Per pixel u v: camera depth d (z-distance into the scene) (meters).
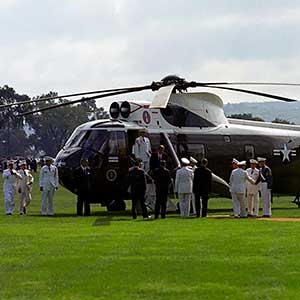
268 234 36.34
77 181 51.75
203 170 48.84
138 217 49.12
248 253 29.42
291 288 22.38
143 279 23.91
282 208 62.53
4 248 31.34
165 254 29.27
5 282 23.61
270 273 24.83
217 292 21.83
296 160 61.53
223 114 59.28
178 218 48.03
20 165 54.22
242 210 49.81
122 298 21.19
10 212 53.03
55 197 84.44
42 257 28.69
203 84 53.31
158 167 50.44
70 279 24.02
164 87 51.91
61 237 35.44
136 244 32.38
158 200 47.62
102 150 52.91
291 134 61.72
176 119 56.03
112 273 24.98
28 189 53.97
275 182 61.38
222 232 37.44
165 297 21.25
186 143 55.88
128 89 52.03
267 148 60.06
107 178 53.09
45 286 22.94
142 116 54.66
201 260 27.59
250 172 51.00
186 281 23.53
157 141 54.53
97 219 47.44
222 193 54.72
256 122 61.81
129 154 53.59
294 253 29.42
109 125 53.72
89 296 21.50
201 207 51.34
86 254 29.39
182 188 49.38
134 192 47.56
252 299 20.89
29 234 36.88
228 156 58.03
